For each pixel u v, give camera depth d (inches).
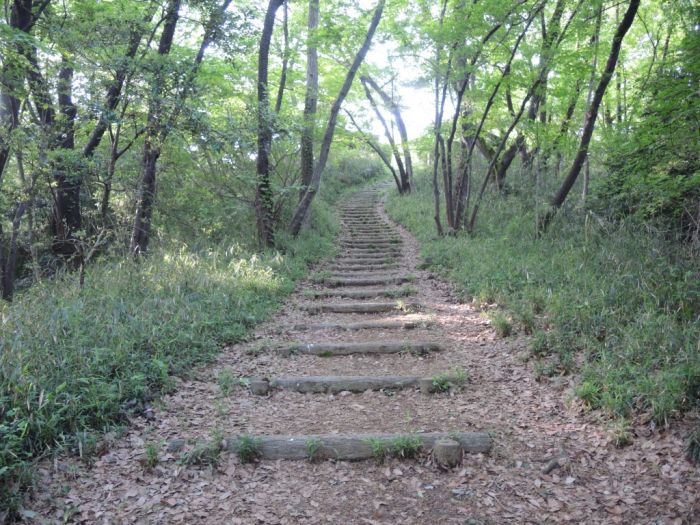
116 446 136.3
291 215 478.3
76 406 138.6
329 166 874.8
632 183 301.7
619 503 111.8
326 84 588.4
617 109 474.9
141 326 194.5
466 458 132.2
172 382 172.1
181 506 115.0
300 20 539.5
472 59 382.0
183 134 281.1
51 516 108.7
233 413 161.9
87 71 255.3
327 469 130.5
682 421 131.6
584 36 343.6
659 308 194.2
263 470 130.0
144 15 295.3
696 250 248.2
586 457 129.8
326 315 280.7
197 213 415.5
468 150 440.5
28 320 180.1
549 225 371.6
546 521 108.0
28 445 124.3
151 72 256.1
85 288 238.2
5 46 224.7
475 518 109.9
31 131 253.9
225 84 379.9
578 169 356.8
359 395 177.9
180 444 137.0
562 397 159.9
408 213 603.5
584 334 189.0
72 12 293.6
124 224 343.6
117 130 272.7
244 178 369.7
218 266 322.7
